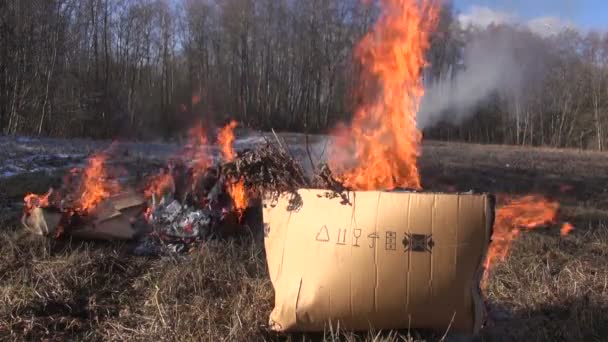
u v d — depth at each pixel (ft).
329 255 11.50
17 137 65.57
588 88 100.37
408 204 11.35
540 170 54.19
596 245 21.45
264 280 15.40
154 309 14.08
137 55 130.72
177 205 18.80
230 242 18.01
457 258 11.02
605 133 108.88
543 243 21.16
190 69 140.87
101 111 107.34
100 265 16.42
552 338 13.70
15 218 20.06
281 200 12.57
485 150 75.92
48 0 96.32
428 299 11.07
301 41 137.59
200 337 12.45
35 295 14.34
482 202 11.15
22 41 91.20
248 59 143.84
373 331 11.68
